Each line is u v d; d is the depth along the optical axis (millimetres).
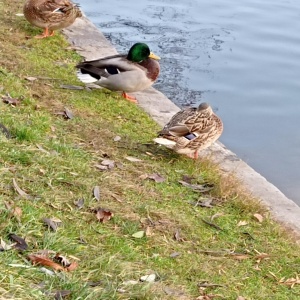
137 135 5406
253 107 6484
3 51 6277
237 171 5297
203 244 4461
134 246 4301
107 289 3826
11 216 4113
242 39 7641
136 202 4617
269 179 5586
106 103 5805
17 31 6770
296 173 5680
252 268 4379
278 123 6289
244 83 6840
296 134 6152
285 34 7762
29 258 3924
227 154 5473
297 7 8453
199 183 4988
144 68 5891
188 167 5102
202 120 5145
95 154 5004
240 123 6258
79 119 5422
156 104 6016
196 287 4148
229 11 8312
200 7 8414
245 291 4203
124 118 5660
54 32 6848
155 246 4332
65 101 5672
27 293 3678
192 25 7914
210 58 7227
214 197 4875
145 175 4902
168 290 4023
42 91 5715
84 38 6930
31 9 6660
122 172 4895
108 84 5875
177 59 7180
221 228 4617
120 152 5129
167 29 7797
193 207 4738
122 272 4008
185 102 6484
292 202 5055
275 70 7082
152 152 5215
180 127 5098
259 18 8125
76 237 4203
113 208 4500
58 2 6672
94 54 6660
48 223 4191
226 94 6660
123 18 8055
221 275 4273
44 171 4590
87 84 6039
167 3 8523
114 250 4195
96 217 4395
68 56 6539
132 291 3871
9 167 4531
